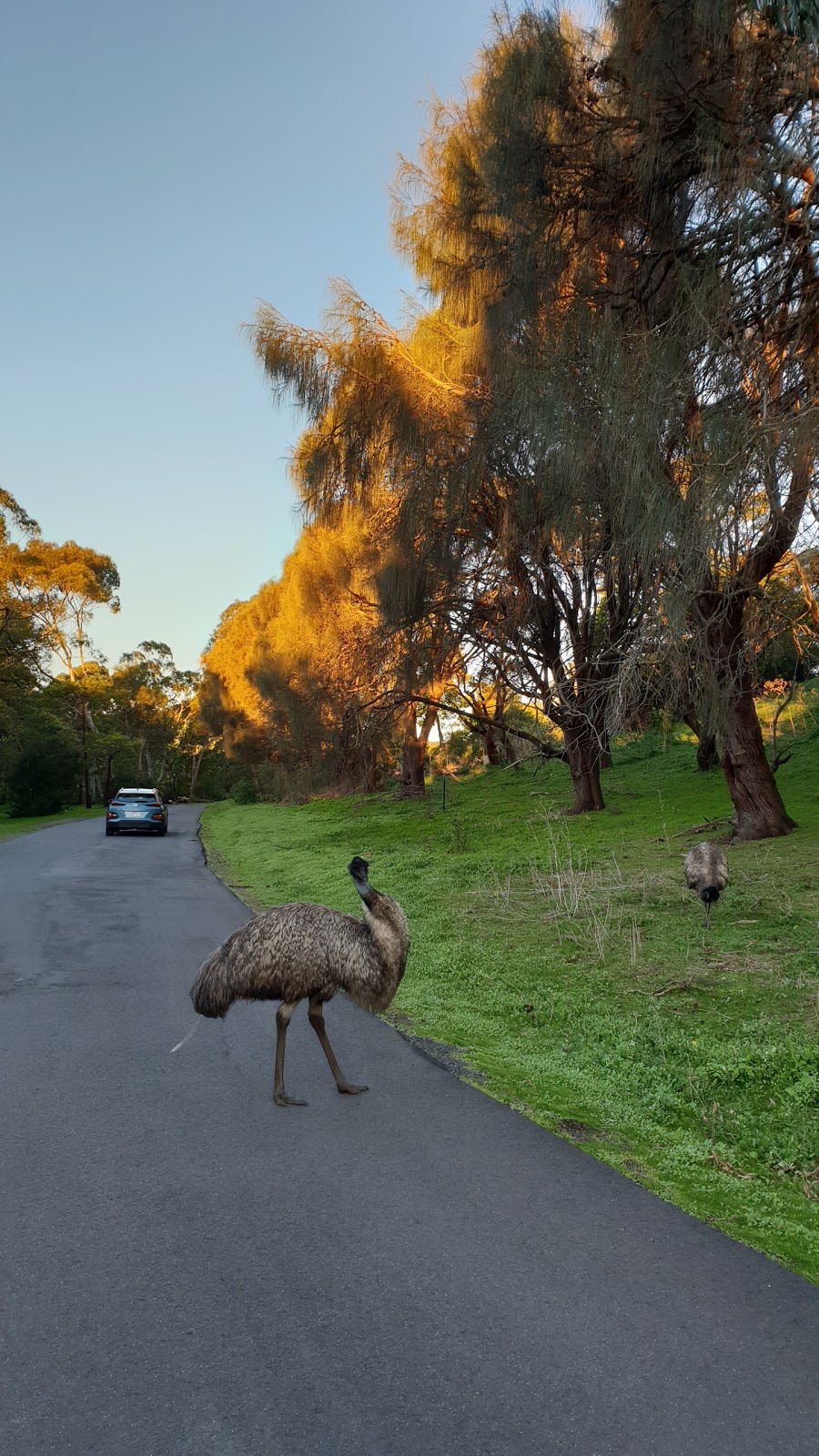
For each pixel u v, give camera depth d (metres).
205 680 58.38
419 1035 6.77
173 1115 5.04
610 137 10.41
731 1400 2.73
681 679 11.28
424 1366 2.87
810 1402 2.72
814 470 8.74
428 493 14.86
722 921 10.27
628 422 9.58
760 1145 4.93
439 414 14.34
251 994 5.24
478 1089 5.53
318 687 21.91
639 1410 2.68
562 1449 2.52
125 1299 3.22
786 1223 3.91
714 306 9.54
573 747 21.03
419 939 10.42
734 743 15.50
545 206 10.84
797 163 9.08
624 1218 3.89
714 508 8.70
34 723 49.47
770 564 12.26
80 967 8.91
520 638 17.44
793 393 9.79
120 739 62.19
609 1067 6.08
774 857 13.36
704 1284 3.37
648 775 26.31
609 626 14.55
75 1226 3.75
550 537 14.80
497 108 10.38
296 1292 3.27
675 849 15.38
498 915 11.48
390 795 35.12
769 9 7.98
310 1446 2.52
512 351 11.91
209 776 89.56
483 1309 3.18
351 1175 4.27
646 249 11.01
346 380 14.50
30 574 51.53
